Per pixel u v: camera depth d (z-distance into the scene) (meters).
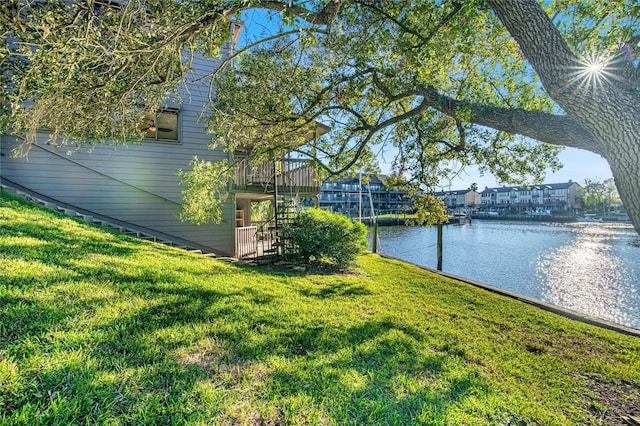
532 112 3.30
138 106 5.06
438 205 6.78
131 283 3.65
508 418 2.34
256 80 5.66
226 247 9.63
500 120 3.47
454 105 3.96
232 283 4.76
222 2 3.04
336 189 59.19
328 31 3.58
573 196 68.25
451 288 6.91
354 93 5.24
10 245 3.84
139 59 3.57
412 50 4.21
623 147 2.29
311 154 6.54
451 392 2.60
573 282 11.48
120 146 8.55
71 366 1.93
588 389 3.04
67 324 2.41
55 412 1.58
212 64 9.34
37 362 1.90
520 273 12.97
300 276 6.61
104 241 5.45
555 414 2.50
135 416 1.69
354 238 8.51
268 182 9.59
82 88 3.67
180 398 1.91
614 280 11.73
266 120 5.65
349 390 2.32
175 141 9.05
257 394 2.11
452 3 3.62
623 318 8.05
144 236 8.12
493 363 3.35
